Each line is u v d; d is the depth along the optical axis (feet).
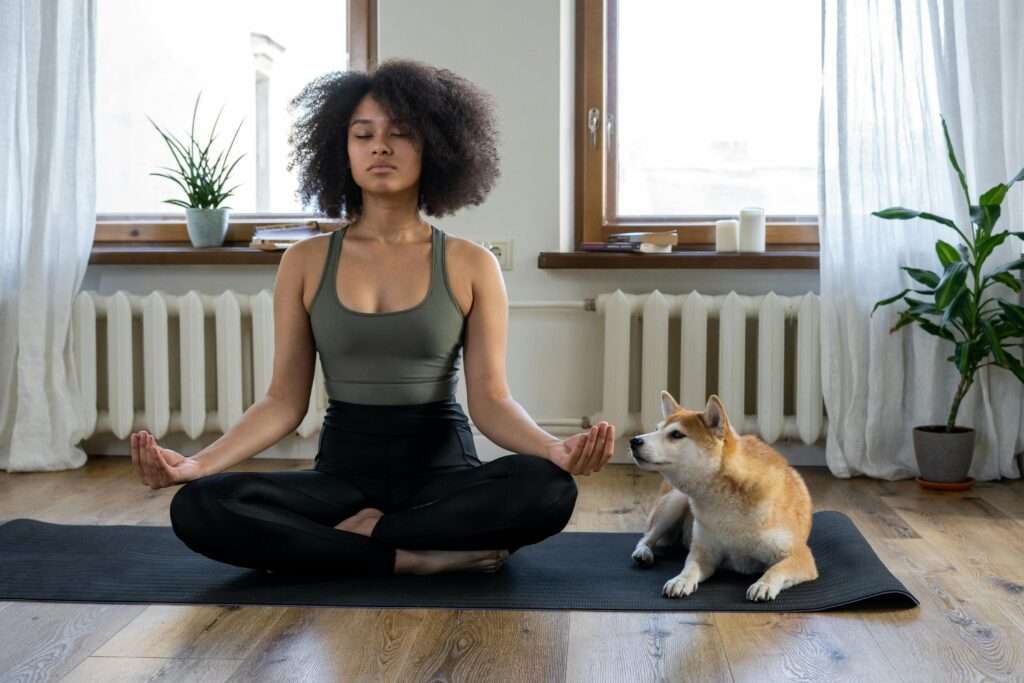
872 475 11.10
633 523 9.20
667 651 5.96
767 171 12.17
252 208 12.67
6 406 11.72
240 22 12.47
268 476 7.04
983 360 10.95
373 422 7.29
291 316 7.52
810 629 6.34
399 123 7.37
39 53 11.50
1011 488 10.66
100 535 8.51
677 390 12.11
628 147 12.29
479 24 11.77
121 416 11.84
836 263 11.09
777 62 12.06
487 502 6.97
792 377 11.90
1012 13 10.82
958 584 7.27
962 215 10.88
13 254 11.73
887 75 10.94
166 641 6.11
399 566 7.23
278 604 6.71
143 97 12.58
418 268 7.49
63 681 5.54
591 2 12.10
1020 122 10.82
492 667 5.71
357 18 12.25
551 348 12.06
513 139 11.86
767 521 7.06
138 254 11.94
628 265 11.58
